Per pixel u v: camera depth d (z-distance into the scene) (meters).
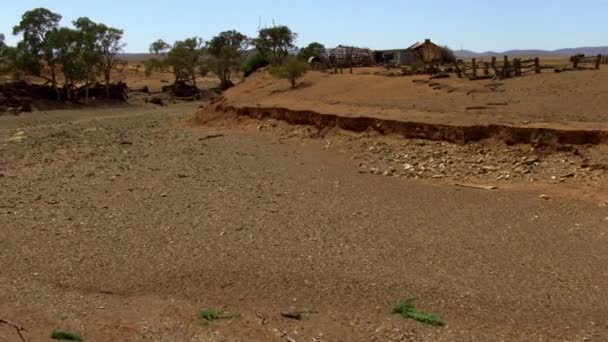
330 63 61.78
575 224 13.65
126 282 10.85
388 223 14.13
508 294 9.94
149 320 9.17
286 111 31.62
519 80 31.94
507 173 18.72
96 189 18.75
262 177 19.89
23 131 40.22
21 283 10.85
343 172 20.41
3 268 11.65
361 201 16.28
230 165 22.44
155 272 11.29
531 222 13.94
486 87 30.97
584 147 19.09
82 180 20.38
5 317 9.25
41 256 12.30
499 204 15.56
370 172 20.23
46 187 19.30
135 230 14.01
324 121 28.48
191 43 88.25
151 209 15.96
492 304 9.58
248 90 45.44
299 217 14.80
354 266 11.34
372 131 25.66
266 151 25.62
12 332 8.56
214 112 38.31
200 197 17.20
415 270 11.09
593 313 9.20
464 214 14.77
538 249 12.11
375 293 10.08
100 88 74.94
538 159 19.42
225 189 18.16
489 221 14.12
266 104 35.41
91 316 9.36
